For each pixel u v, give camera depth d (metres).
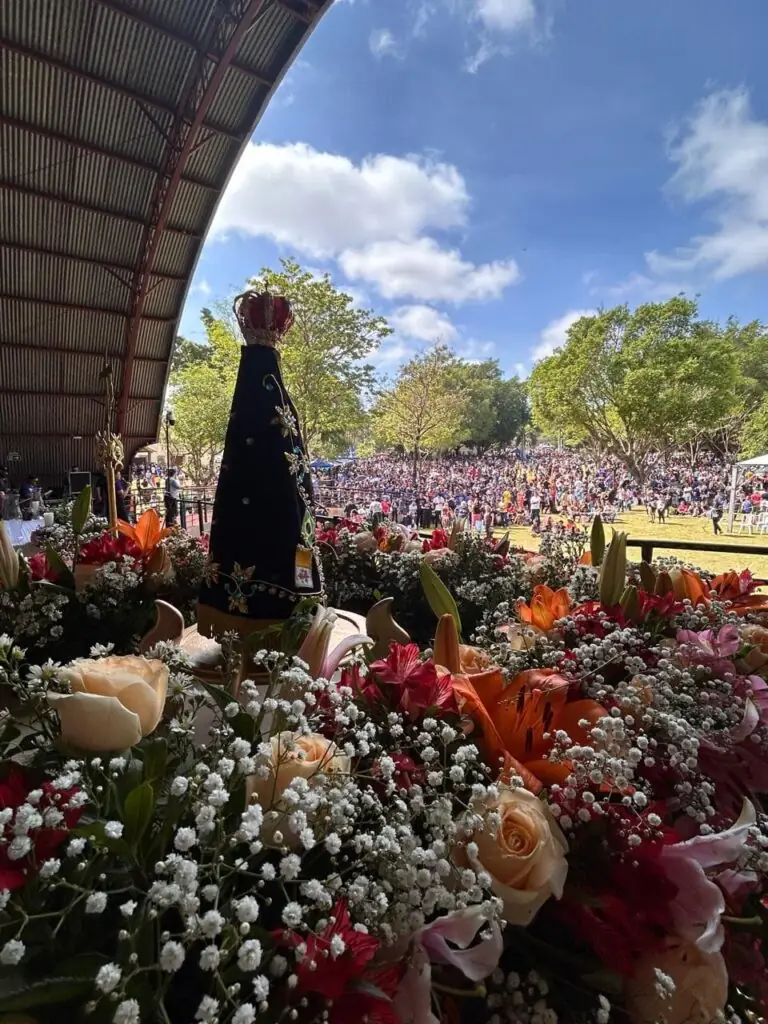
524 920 0.57
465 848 0.60
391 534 2.87
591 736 0.68
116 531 2.12
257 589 1.23
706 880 0.61
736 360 22.41
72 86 8.33
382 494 17.48
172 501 10.35
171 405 20.44
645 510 19.89
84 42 7.82
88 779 0.54
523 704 0.79
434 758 0.67
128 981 0.40
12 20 7.37
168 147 9.52
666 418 22.19
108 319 11.96
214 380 19.38
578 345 23.89
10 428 12.40
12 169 9.07
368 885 0.51
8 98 8.18
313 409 17.36
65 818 0.48
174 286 12.09
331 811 0.52
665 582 1.59
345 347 17.25
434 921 0.53
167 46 8.12
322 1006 0.46
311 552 1.29
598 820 0.65
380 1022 0.47
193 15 7.76
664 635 1.31
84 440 13.31
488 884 0.53
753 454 23.77
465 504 16.34
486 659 1.00
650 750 0.79
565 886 0.64
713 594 1.61
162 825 0.50
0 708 0.72
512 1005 0.59
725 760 0.86
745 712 0.88
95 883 0.47
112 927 0.48
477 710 0.76
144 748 0.59
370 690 0.79
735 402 22.56
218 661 1.17
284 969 0.45
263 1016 0.44
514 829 0.60
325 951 0.45
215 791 0.45
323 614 0.98
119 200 10.15
